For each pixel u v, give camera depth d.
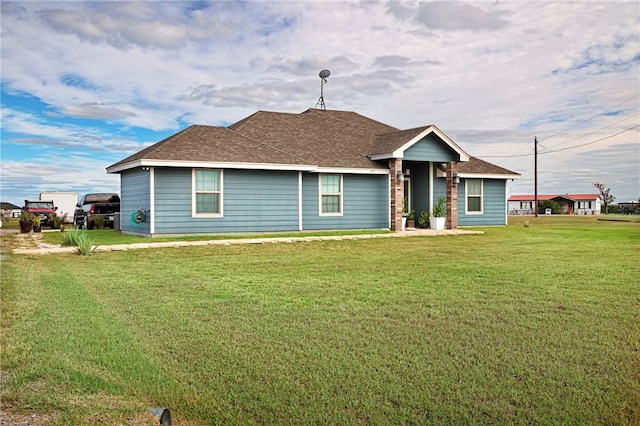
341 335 5.61
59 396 3.88
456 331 5.76
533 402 3.91
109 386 4.14
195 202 18.41
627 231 23.16
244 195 19.23
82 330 5.82
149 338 5.52
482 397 4.00
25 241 17.92
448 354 4.98
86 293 8.02
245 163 18.59
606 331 5.75
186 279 9.43
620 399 3.96
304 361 4.78
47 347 5.15
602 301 7.34
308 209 21.11
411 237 19.16
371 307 6.98
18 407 3.66
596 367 4.62
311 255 13.35
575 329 5.84
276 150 20.45
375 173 22.22
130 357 4.89
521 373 4.47
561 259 12.41
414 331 5.77
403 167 25.34
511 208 96.38
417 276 9.73
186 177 18.23
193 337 5.55
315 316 6.47
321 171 20.61
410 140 21.58
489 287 8.52
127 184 20.69
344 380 4.33
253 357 4.90
